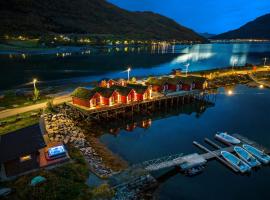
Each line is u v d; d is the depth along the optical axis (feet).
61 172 86.63
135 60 487.20
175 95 192.03
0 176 83.76
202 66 411.95
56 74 325.83
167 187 93.97
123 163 109.70
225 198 90.12
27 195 73.97
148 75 314.14
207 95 219.20
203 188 94.84
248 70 345.10
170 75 298.15
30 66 381.81
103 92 166.30
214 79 285.02
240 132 151.23
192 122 167.84
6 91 213.66
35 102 173.06
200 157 111.04
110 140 136.67
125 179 87.04
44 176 83.15
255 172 106.63
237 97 229.25
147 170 95.14
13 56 477.77
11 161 86.12
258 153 117.70
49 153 95.91
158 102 196.65
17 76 301.22
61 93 207.92
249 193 93.81
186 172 102.22
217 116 180.34
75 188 79.05
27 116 144.46
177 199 87.61
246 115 182.60
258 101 217.56
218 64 438.81
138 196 83.92
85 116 156.56
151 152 123.13
